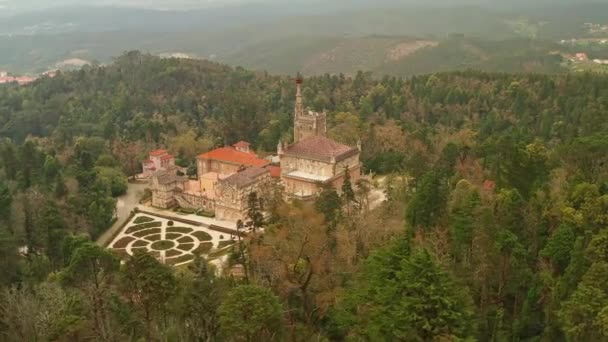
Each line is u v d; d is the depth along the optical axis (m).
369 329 83.38
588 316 84.12
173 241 180.88
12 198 178.50
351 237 124.06
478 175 167.00
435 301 75.75
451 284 78.69
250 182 194.12
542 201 126.81
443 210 127.56
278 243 118.75
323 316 108.69
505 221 119.31
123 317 100.31
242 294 89.31
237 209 193.00
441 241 115.31
